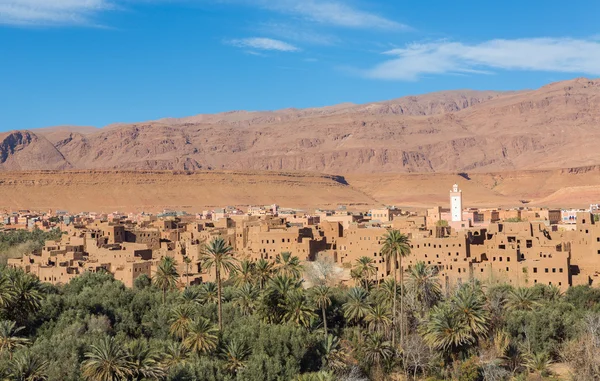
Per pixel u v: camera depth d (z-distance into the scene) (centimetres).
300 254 17638
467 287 12075
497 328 11112
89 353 8988
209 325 10556
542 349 10869
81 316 12062
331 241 18988
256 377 9412
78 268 17800
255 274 13488
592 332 10325
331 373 9425
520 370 10525
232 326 11450
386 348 10731
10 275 12488
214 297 13138
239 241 19925
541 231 16475
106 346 8806
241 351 10038
